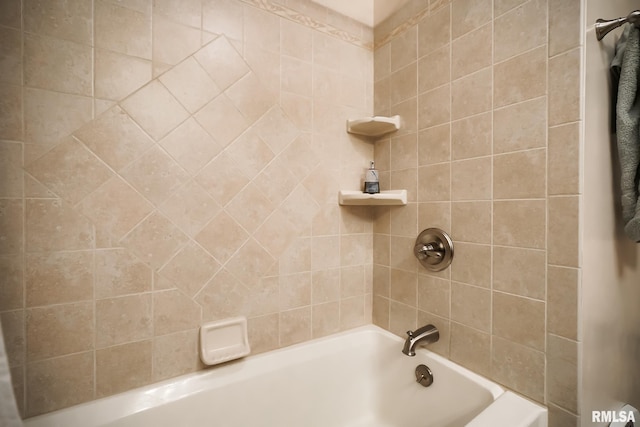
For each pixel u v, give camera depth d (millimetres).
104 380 938
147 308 994
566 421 831
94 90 904
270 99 1209
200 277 1080
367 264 1511
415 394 1229
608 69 886
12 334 822
